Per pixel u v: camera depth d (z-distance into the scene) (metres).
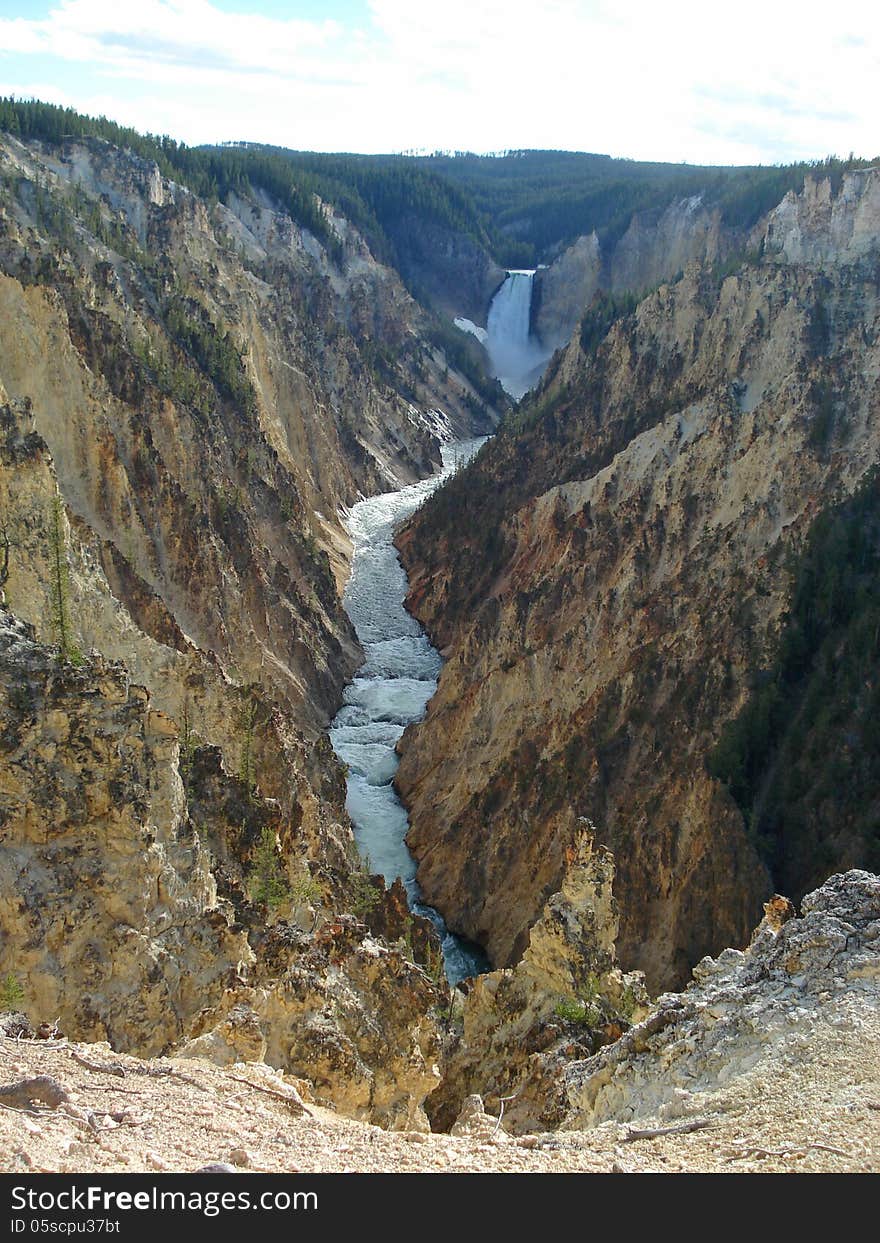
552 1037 25.09
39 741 24.47
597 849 28.92
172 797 27.06
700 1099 16.05
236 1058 18.89
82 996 23.27
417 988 23.81
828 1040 16.56
